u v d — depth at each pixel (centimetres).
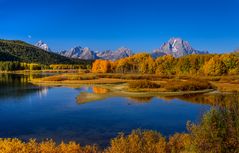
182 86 7769
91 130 3228
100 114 4269
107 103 5506
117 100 5981
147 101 5856
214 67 12094
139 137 1859
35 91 7862
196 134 1331
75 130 3234
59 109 4744
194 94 7144
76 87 9244
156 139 1878
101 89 8456
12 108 4844
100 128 3325
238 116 1281
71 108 4862
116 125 3491
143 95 6925
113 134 3028
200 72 13050
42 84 10381
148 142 1722
